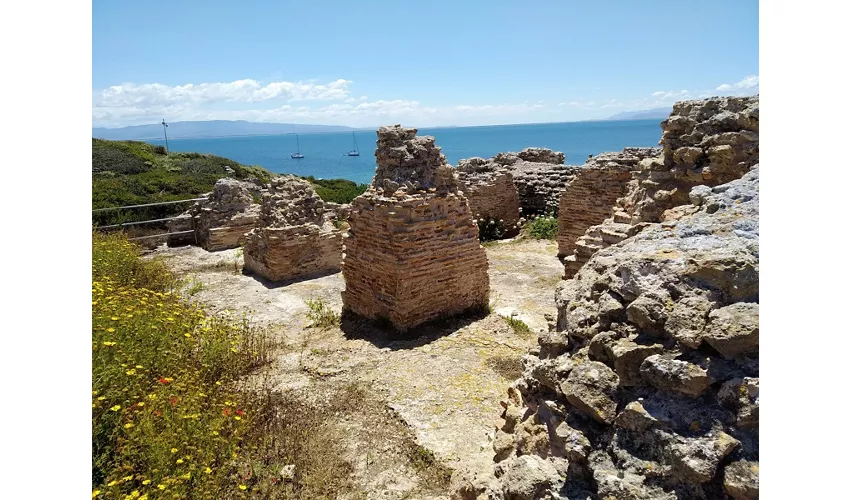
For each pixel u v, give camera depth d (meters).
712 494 2.80
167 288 13.15
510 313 11.57
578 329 3.78
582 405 3.33
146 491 4.76
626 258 3.81
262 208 15.81
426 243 10.41
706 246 3.54
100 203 22.64
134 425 5.26
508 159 24.70
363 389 7.94
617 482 2.94
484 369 8.61
